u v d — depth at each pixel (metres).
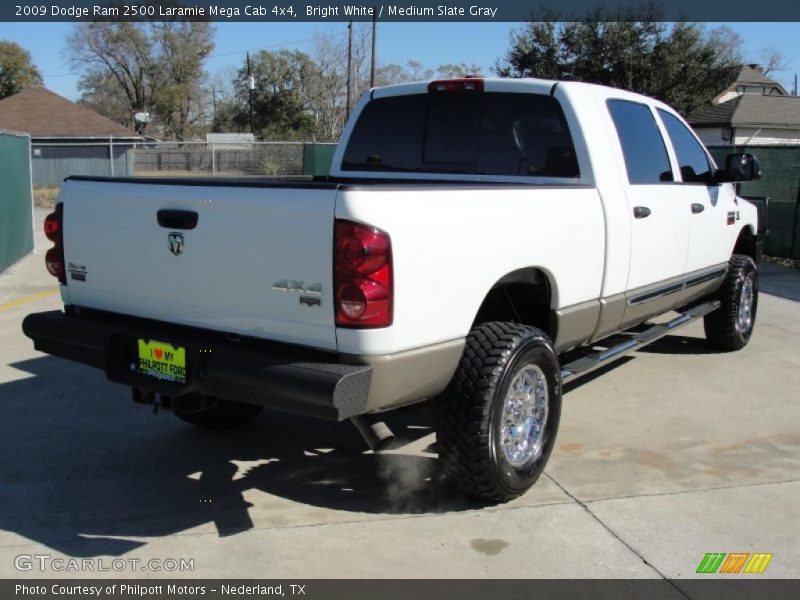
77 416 5.38
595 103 4.82
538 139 4.79
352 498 4.15
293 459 4.69
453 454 3.78
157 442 4.94
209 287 3.58
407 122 5.34
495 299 4.40
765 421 5.41
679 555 3.58
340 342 3.25
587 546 3.65
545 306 4.32
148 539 3.70
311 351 3.37
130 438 5.00
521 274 4.05
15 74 63.94
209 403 4.09
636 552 3.60
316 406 3.23
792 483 4.38
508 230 3.81
